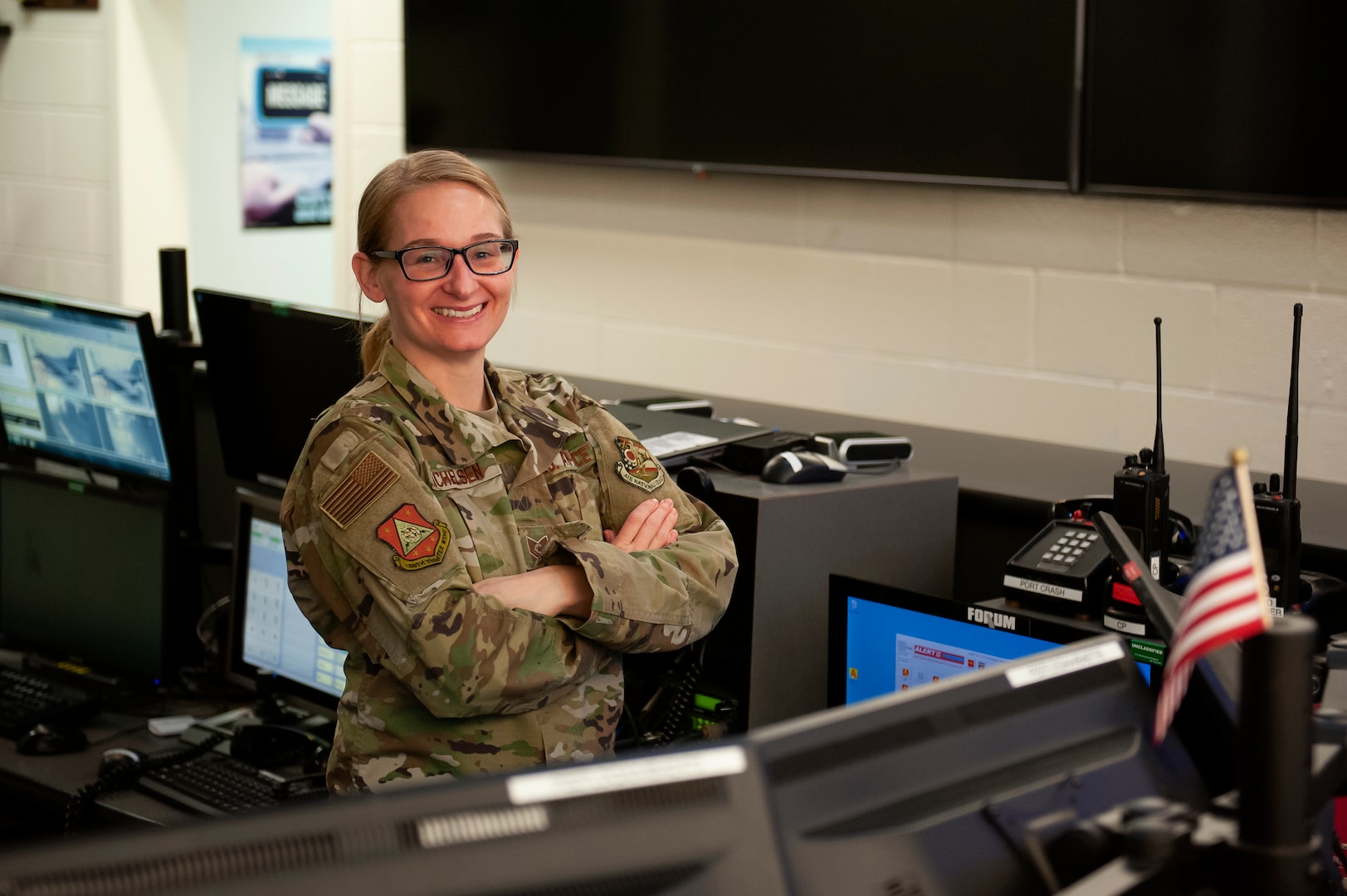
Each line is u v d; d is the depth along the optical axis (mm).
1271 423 2682
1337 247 2562
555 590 1556
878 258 3152
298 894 695
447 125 3729
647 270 3539
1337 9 2445
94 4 4523
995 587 2107
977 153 2896
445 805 740
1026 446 2564
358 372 2254
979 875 901
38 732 2330
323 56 4945
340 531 1506
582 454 1736
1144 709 1059
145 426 2633
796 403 3336
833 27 3055
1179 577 1711
